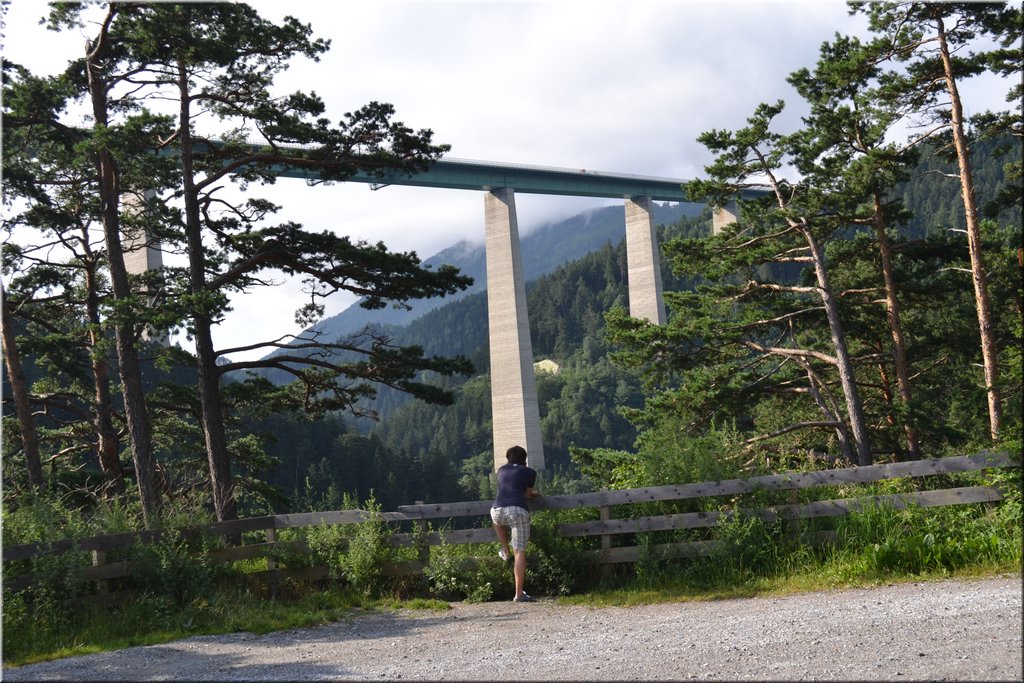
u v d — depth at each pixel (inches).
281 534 422.6
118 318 740.7
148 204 890.7
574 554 384.5
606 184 3531.0
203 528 391.2
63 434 1109.7
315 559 402.9
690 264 1147.9
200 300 729.6
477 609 355.9
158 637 317.7
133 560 369.1
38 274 1001.5
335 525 409.1
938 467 371.2
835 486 391.2
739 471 407.8
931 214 4559.5
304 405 971.9
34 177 916.6
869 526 355.3
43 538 382.0
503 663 240.1
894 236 1134.4
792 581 335.0
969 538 333.1
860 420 998.4
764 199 1108.5
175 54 788.0
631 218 3659.0
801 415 1214.9
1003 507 351.3
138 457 804.0
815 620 259.1
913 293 1129.4
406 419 7549.2
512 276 3014.3
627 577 384.5
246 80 832.9
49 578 347.3
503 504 373.7
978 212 955.3
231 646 297.6
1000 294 1050.7
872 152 927.0
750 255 1060.5
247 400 1013.8
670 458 418.6
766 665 209.9
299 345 879.1
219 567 384.5
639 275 3624.5
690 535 387.5
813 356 1053.8
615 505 400.8
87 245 1026.7
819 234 1061.1
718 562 364.8
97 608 350.9
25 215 932.6
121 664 273.9
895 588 301.9
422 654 262.5
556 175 3346.5
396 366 884.0
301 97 840.3
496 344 2997.0
